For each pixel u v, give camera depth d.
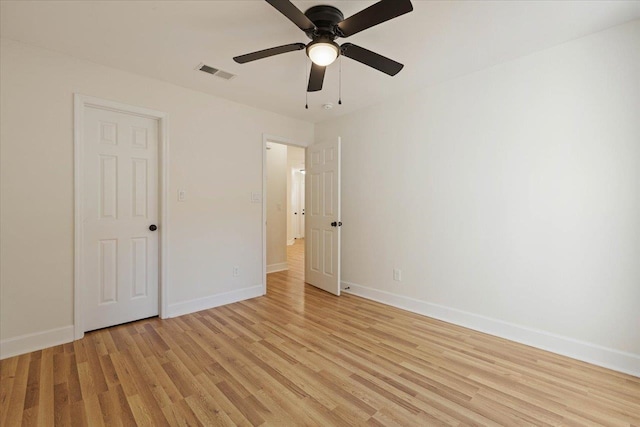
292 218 8.90
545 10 1.84
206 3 1.79
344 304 3.42
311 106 3.59
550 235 2.33
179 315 3.05
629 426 1.56
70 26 2.02
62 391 1.80
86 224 2.60
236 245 3.50
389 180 3.39
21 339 2.24
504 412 1.65
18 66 2.22
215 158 3.30
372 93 3.20
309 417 1.61
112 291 2.75
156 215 2.98
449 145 2.88
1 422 1.55
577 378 1.97
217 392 1.81
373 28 2.03
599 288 2.12
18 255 2.23
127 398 1.75
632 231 2.00
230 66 2.59
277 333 2.64
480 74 2.66
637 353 1.99
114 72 2.63
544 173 2.35
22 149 2.24
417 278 3.16
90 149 2.61
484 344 2.44
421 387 1.87
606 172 2.09
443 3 1.77
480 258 2.70
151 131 2.94
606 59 2.07
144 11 1.86
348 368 2.08
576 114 2.20
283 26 2.03
